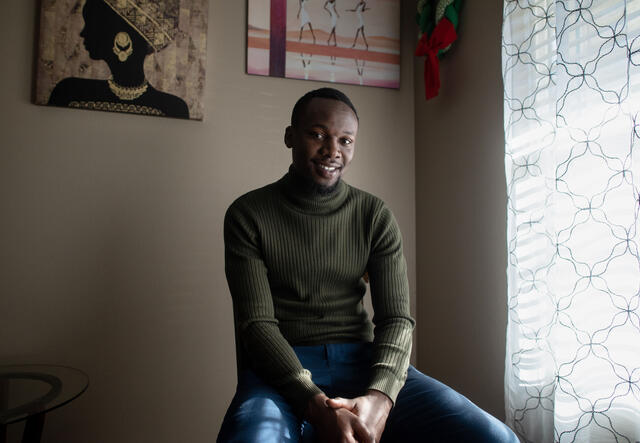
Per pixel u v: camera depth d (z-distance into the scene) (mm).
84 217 1597
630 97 941
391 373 1001
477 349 1502
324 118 1116
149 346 1645
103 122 1614
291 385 954
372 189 1864
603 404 961
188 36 1669
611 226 959
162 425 1647
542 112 1154
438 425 970
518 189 1219
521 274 1194
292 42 1775
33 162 1555
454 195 1636
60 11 1562
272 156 1763
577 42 1036
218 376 1700
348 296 1212
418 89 1892
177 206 1677
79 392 1184
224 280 1714
